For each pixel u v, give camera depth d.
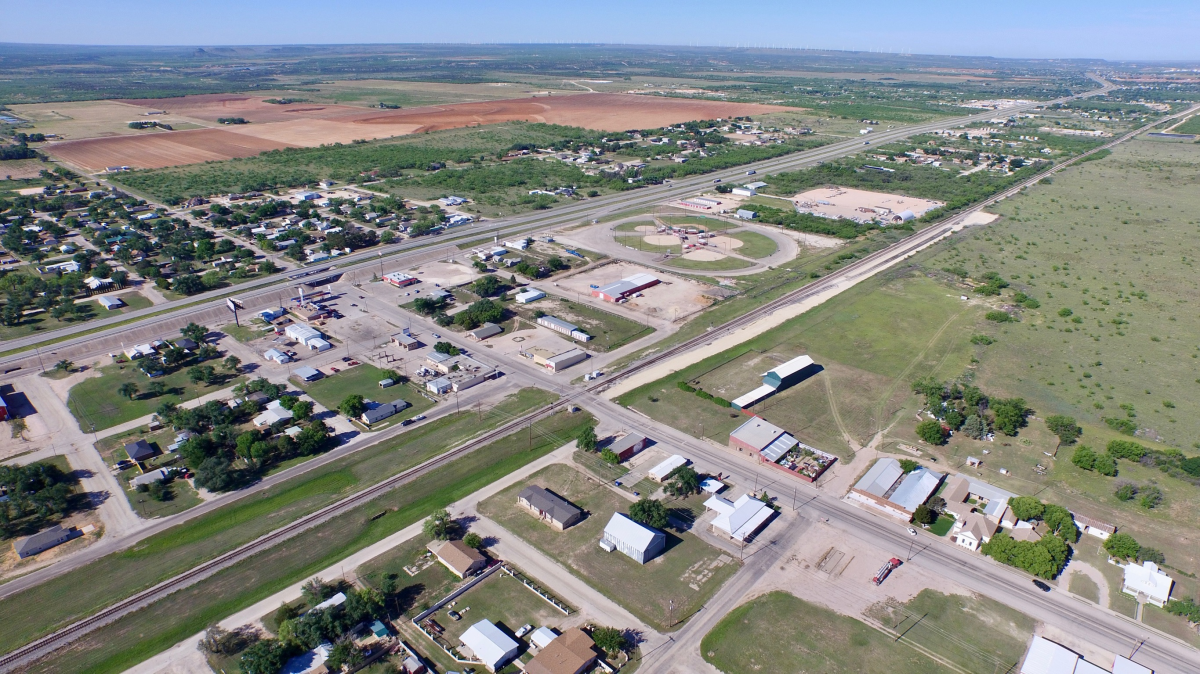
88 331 146.50
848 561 85.12
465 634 72.88
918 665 70.69
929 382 126.19
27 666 69.94
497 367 134.62
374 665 70.56
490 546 87.50
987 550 85.69
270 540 88.12
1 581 81.06
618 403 122.19
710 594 80.00
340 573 82.56
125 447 106.75
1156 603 78.44
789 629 75.00
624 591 80.38
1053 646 71.81
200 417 111.88
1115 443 105.56
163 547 86.69
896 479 99.44
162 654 71.69
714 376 131.88
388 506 94.94
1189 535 89.12
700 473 102.50
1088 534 89.69
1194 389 126.00
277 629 74.44
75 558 84.81
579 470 103.38
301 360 136.38
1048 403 121.50
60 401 120.69
